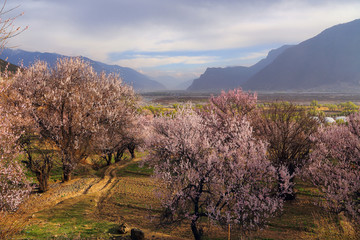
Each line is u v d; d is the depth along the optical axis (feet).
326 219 52.90
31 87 81.05
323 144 64.59
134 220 55.88
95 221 53.16
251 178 44.73
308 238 45.85
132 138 114.52
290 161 64.44
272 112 72.84
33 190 73.92
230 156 48.19
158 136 59.11
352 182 54.60
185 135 50.57
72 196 71.97
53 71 91.35
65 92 84.74
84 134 96.12
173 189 47.80
